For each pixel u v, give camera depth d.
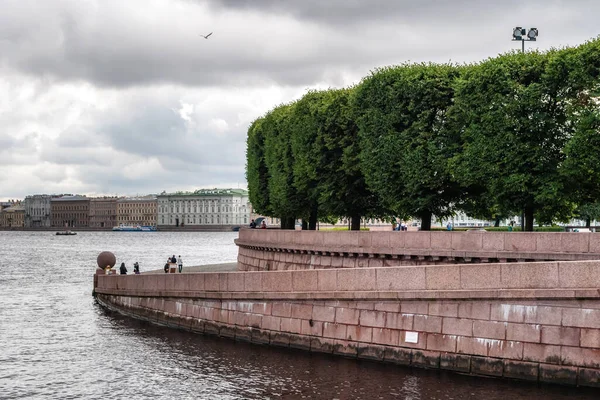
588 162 43.66
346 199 62.03
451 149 50.78
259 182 81.38
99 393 30.31
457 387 27.78
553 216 53.25
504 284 28.02
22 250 168.75
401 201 52.94
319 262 49.44
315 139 62.69
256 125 82.56
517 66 47.03
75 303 58.53
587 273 26.25
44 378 32.88
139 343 39.25
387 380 29.25
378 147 53.62
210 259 123.88
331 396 27.86
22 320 49.25
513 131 46.25
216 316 39.22
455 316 29.17
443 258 39.47
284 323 35.12
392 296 30.70
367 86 55.66
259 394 28.86
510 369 27.77
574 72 44.50
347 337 32.47
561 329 26.73
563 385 26.66
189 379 31.62
